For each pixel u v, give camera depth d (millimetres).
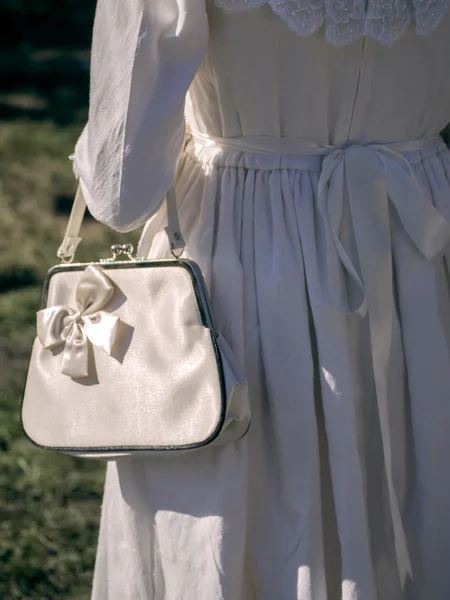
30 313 4715
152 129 1741
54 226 6039
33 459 3502
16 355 4293
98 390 1854
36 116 9062
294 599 1879
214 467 1859
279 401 1853
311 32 1712
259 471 1905
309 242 1843
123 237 5723
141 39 1709
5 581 2842
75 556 2941
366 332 1913
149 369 1815
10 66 11430
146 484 1945
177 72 1740
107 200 1797
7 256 5516
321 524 1883
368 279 1864
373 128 1859
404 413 1952
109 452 1843
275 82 1794
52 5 15375
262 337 1854
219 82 1816
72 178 7152
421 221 1862
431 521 1942
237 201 1882
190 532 1886
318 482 1869
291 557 1879
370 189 1849
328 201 1845
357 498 1850
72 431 1874
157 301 1824
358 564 1854
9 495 3297
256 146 1864
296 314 1836
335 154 1856
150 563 1987
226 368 1767
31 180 7078
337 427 1839
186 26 1721
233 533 1847
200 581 1882
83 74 10992
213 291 1870
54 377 1903
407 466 1972
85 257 5430
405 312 1916
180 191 1957
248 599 1955
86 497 3287
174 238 1834
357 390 1925
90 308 1861
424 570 1970
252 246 1868
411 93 1834
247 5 1713
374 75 1797
